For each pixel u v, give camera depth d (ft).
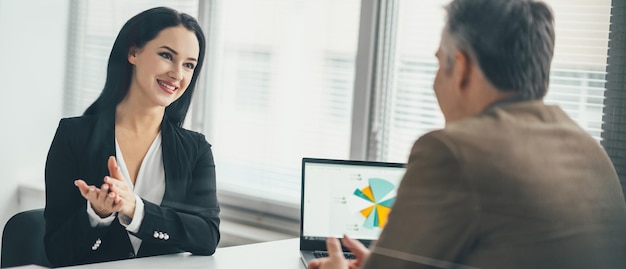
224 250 5.50
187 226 5.66
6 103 7.13
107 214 5.56
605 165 3.52
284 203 6.75
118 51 6.42
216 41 7.15
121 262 4.93
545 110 3.54
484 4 3.57
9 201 7.02
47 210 5.68
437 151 3.46
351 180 4.84
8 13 7.10
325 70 6.58
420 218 3.47
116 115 6.26
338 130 6.44
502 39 3.53
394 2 5.65
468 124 3.49
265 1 7.01
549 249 3.38
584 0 3.59
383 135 5.74
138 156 6.17
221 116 7.09
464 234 3.37
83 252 5.51
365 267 3.71
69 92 7.11
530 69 3.54
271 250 5.51
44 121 7.07
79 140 6.09
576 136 3.53
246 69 7.00
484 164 3.37
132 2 7.12
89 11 7.16
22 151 7.00
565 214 3.40
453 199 3.39
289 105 6.83
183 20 6.59
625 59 3.57
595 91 3.61
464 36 3.61
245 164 7.00
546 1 3.58
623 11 3.60
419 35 5.33
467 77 3.59
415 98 5.33
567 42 3.62
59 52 7.14
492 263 3.34
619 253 3.48
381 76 5.86
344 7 6.43
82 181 5.48
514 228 3.35
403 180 3.55
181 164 6.23
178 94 6.50
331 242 4.69
